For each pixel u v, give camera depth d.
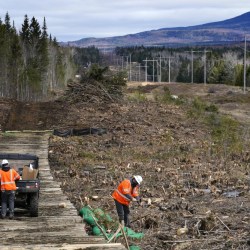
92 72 51.47
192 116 43.97
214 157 29.17
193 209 16.80
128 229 13.91
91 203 18.38
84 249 10.98
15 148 31.58
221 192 20.05
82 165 26.89
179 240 13.38
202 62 179.12
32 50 91.31
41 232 13.12
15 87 83.25
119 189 14.76
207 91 99.44
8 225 14.02
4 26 83.56
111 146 32.75
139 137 35.25
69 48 163.50
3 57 81.12
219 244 13.01
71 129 37.22
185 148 31.52
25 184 15.08
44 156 28.81
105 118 42.09
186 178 23.06
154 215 15.87
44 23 94.62
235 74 143.50
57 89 110.75
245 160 28.42
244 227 14.44
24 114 44.84
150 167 25.91
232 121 43.03
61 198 18.30
